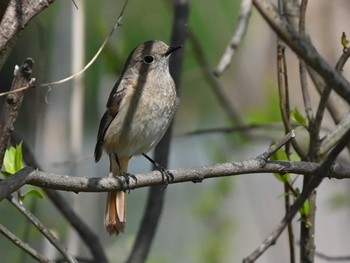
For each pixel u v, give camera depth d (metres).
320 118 8.00
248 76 14.53
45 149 11.50
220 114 16.39
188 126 16.30
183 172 7.29
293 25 8.84
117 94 9.87
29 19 6.04
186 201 16.66
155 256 13.51
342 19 13.80
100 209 14.28
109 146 10.01
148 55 9.91
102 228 14.24
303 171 7.41
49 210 12.59
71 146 10.70
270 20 7.98
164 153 10.45
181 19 10.96
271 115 12.27
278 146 7.27
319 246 14.05
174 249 16.23
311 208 8.02
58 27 11.91
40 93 11.72
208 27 15.08
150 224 9.55
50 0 6.07
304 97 8.23
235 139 13.27
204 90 16.38
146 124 9.87
